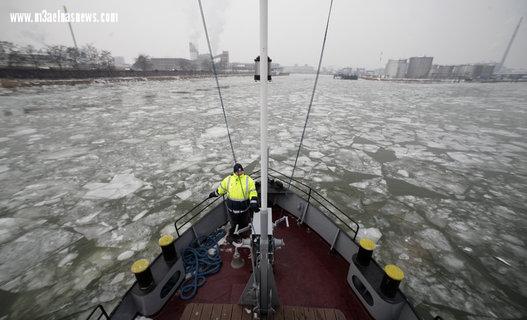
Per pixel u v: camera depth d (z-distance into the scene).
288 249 3.35
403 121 18.48
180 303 2.70
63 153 10.80
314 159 10.77
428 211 7.10
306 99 29.00
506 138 14.70
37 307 4.16
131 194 7.64
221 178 8.71
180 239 3.08
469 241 5.91
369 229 6.24
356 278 2.76
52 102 21.03
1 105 19.17
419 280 4.77
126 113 18.27
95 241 5.67
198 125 15.62
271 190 3.98
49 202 7.20
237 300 2.72
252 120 17.19
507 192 8.31
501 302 4.38
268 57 1.42
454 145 13.16
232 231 3.50
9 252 5.38
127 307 2.37
